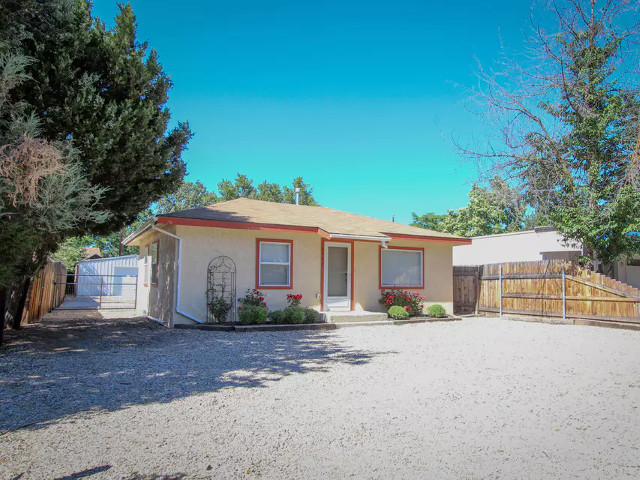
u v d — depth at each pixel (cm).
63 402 558
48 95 882
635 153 1299
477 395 609
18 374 695
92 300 2905
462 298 1891
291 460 395
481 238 2139
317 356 886
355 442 439
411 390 633
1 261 763
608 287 1384
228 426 480
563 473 374
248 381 677
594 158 1427
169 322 1299
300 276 1461
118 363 785
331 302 1519
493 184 1520
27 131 715
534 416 523
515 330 1338
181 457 398
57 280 2211
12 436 443
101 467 376
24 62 753
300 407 548
